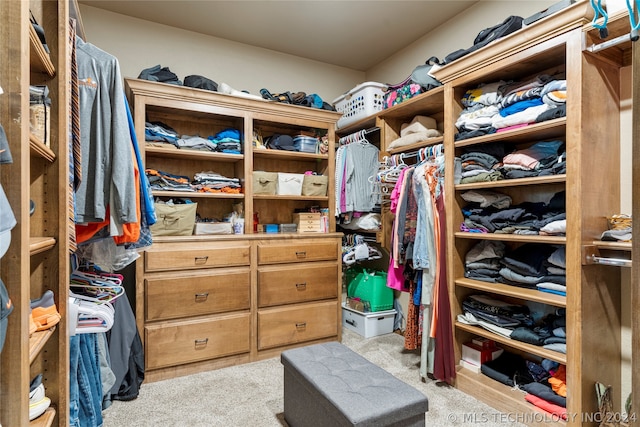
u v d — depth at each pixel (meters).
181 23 2.98
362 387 1.55
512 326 2.08
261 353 2.74
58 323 1.17
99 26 2.76
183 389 2.26
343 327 3.53
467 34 2.77
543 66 2.05
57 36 1.21
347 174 3.12
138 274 2.36
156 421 1.90
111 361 2.06
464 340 2.41
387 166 3.02
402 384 1.58
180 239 2.46
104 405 2.00
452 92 2.34
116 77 1.56
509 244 2.38
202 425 1.87
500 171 2.14
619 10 1.63
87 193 1.50
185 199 2.85
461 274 2.37
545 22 1.78
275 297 2.78
